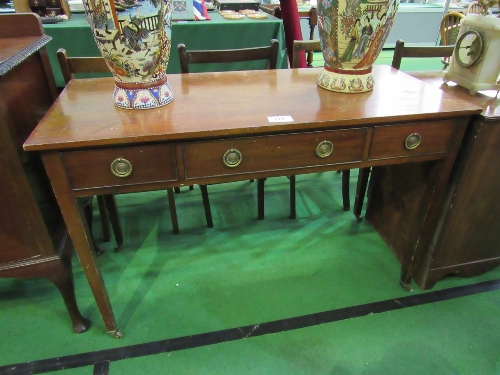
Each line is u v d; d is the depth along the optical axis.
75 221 0.88
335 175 2.07
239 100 0.99
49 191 1.06
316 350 1.10
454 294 1.29
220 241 1.55
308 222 1.67
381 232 1.56
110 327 1.11
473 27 1.09
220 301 1.26
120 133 0.78
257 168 0.91
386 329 1.16
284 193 1.90
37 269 1.02
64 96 1.01
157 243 1.54
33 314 1.21
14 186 0.89
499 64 1.06
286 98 1.01
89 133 0.78
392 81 1.16
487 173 1.09
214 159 0.87
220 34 1.88
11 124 0.87
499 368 1.05
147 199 1.84
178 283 1.34
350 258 1.46
